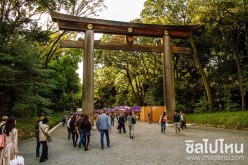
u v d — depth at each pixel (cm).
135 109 4516
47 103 1984
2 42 1666
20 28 2267
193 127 2423
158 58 4288
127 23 2398
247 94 3042
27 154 1138
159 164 869
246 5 2494
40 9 2489
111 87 7038
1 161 700
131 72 4912
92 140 1552
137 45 2436
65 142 1517
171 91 2409
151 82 4591
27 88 1739
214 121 2409
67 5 2523
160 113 3591
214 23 2758
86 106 2134
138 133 1931
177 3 3112
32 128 1912
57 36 2969
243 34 3052
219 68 3266
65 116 3219
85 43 2242
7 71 1501
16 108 2019
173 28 2538
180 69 3912
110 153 1114
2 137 715
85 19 2261
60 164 917
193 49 3238
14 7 2195
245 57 3098
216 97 3469
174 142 1394
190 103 3653
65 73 4606
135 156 1026
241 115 2116
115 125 3022
